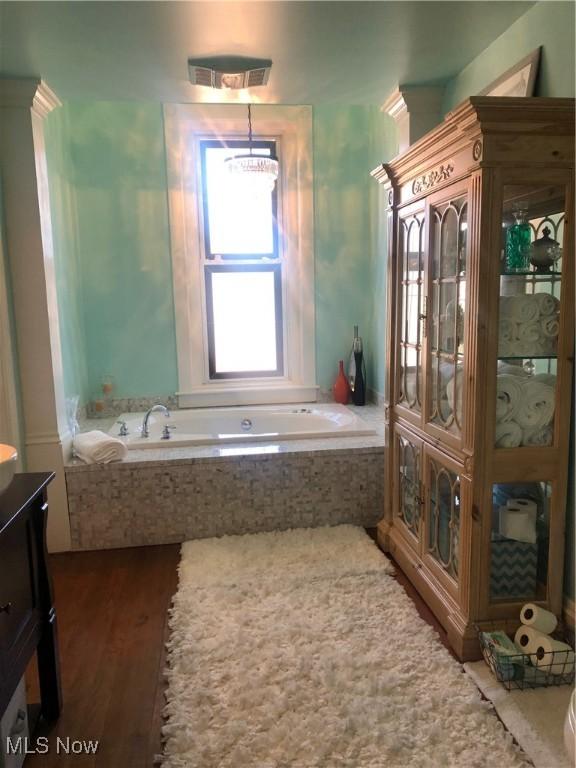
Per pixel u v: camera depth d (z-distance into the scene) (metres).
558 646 1.83
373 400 4.08
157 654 2.04
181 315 3.91
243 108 3.75
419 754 1.53
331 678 1.81
